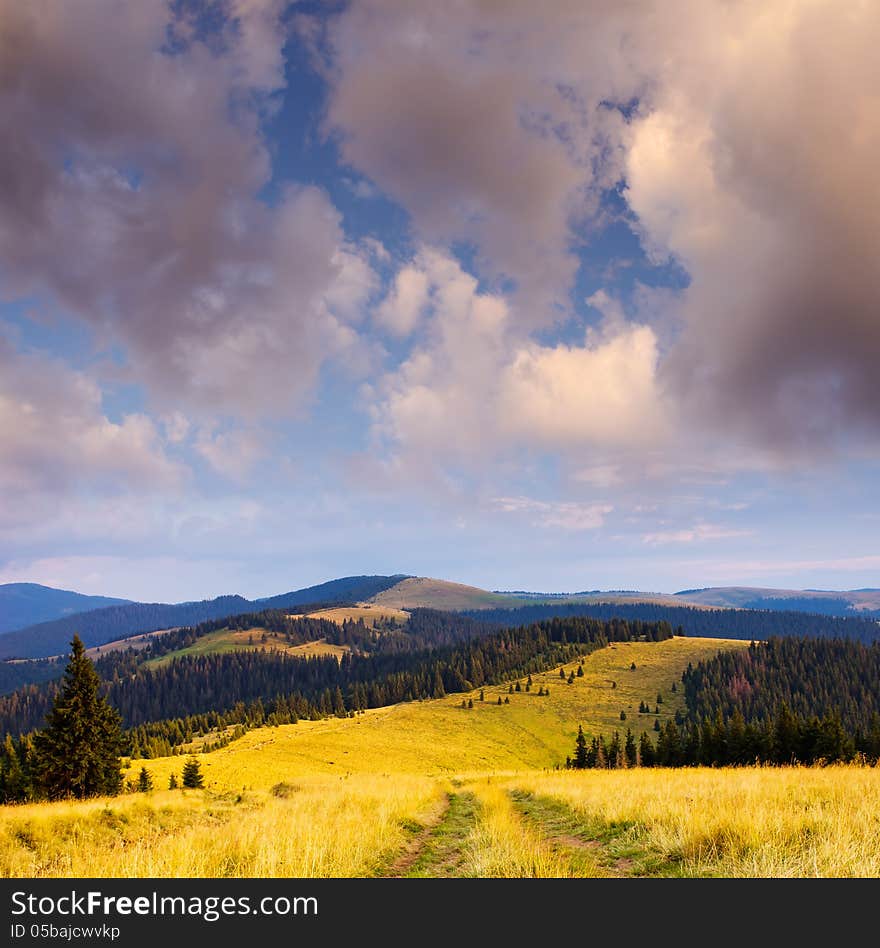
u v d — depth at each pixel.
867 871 7.98
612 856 10.91
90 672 40.59
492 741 151.75
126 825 17.23
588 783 26.58
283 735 139.62
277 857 10.61
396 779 49.78
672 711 185.12
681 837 10.36
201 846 11.62
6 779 52.94
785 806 12.44
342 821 16.08
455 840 14.61
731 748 67.50
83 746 38.81
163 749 134.12
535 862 10.01
